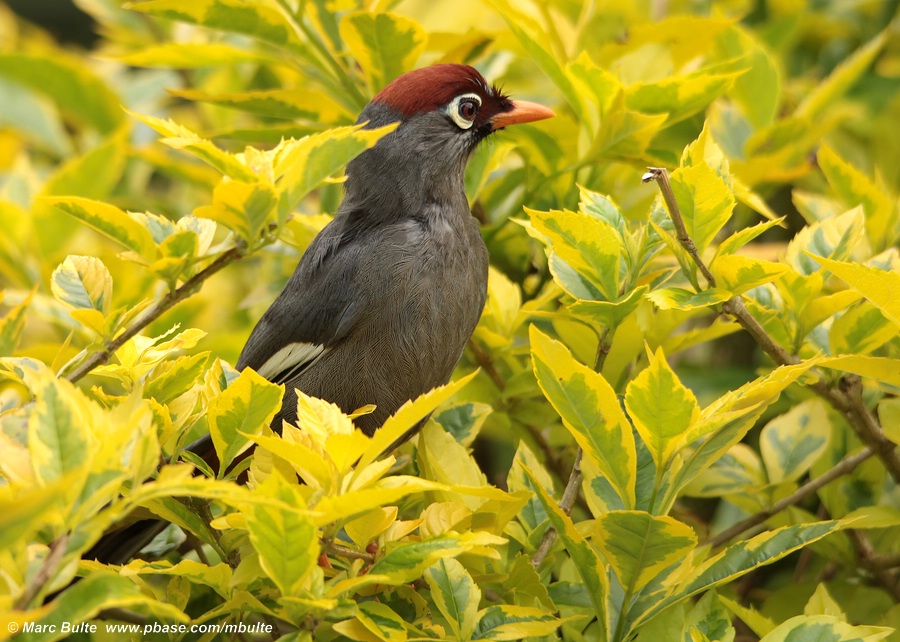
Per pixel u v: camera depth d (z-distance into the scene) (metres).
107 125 9.95
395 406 7.25
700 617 4.75
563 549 5.75
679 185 4.97
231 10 7.21
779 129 7.73
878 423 6.43
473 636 4.47
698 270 5.70
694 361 8.64
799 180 8.92
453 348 7.18
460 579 4.55
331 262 7.25
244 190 4.63
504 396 6.66
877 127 9.17
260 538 3.79
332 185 8.52
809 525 4.77
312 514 3.66
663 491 5.03
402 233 7.18
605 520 4.30
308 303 7.26
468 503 5.36
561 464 6.89
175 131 4.90
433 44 7.88
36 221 8.72
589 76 6.63
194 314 8.31
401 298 7.04
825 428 6.35
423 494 5.54
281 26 7.42
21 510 2.89
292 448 4.04
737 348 8.46
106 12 10.32
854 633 4.37
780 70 9.08
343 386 7.21
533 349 4.59
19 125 10.43
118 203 9.16
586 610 5.21
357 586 4.38
